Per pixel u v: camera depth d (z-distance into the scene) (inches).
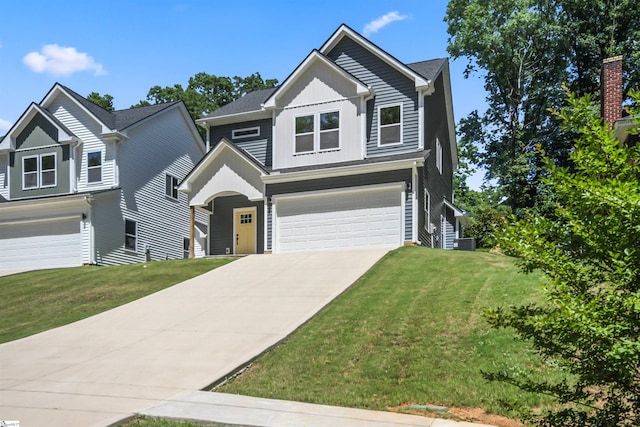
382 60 828.6
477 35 1346.0
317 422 237.3
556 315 176.9
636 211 166.7
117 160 988.6
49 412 258.2
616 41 1323.8
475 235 1131.9
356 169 764.0
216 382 301.1
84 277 724.7
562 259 185.0
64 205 944.3
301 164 832.9
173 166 1147.9
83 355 369.7
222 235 915.4
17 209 971.3
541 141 1327.5
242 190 829.2
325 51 863.7
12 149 1033.5
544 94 1349.7
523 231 193.0
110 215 965.8
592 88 1331.2
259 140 901.2
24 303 610.9
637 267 168.2
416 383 283.1
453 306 398.6
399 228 742.5
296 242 793.6
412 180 743.7
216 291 549.3
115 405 266.8
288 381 300.2
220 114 938.1
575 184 180.5
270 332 390.6
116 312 498.0
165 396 279.6
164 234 1105.4
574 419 194.7
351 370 309.7
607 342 163.5
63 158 1006.4
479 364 297.3
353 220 768.3
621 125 623.8
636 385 174.9
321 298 476.4
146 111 1109.7
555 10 1352.1
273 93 857.5
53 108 1039.0
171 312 479.2
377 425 232.7
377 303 434.6
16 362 361.7
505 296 401.7
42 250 952.9
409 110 805.2
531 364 288.0
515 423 234.8
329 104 831.1
